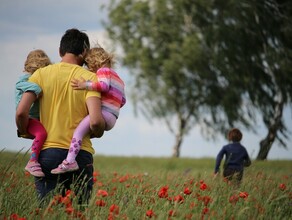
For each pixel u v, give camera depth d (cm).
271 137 5575
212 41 5722
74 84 736
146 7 6425
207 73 6069
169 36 6366
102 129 739
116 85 762
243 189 1058
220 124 6309
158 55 6406
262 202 938
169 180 1287
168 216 755
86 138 744
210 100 6234
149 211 742
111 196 913
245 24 5566
